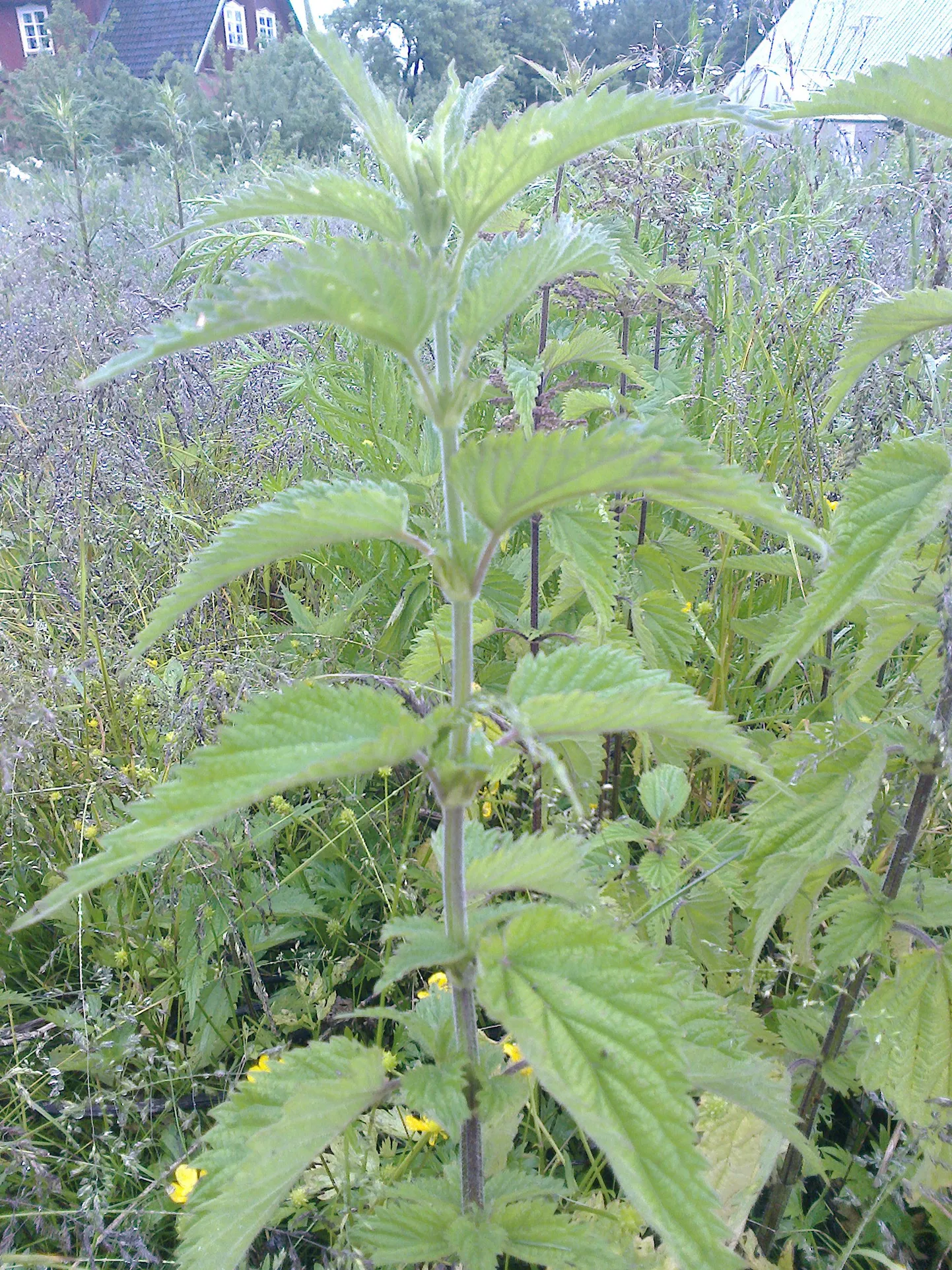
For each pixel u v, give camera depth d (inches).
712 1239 36.8
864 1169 75.2
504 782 97.5
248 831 88.1
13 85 747.4
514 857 47.1
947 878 84.9
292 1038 91.3
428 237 44.4
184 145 297.1
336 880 99.9
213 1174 50.2
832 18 185.0
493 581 112.0
